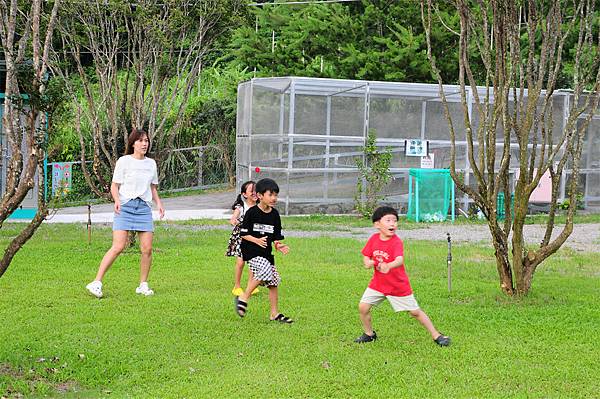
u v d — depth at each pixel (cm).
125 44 1489
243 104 2136
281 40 2642
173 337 748
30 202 1886
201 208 2211
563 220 1964
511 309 884
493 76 925
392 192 2067
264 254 816
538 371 651
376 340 742
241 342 734
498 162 2078
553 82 898
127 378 629
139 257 1228
